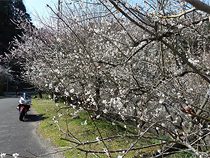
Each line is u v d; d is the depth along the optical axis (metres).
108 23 5.07
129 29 5.20
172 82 3.58
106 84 5.45
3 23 24.22
